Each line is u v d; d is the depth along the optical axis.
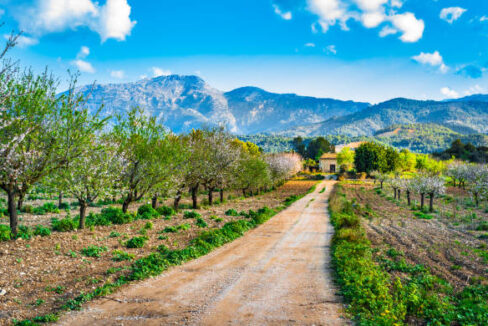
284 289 10.63
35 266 11.84
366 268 12.22
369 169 102.81
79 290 9.98
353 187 74.12
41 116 13.31
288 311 8.69
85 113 14.57
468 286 10.90
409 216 31.89
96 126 15.07
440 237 20.48
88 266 12.41
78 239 16.17
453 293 10.51
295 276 12.24
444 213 32.91
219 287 10.73
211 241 17.88
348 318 8.18
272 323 7.89
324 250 17.25
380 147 104.50
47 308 8.62
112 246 15.73
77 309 8.56
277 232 22.92
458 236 20.89
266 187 65.94
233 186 43.72
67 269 11.89
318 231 23.48
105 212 23.70
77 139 14.59
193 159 30.59
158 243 16.94
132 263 13.07
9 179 13.79
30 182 14.49
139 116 22.94
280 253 16.36
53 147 14.07
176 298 9.62
